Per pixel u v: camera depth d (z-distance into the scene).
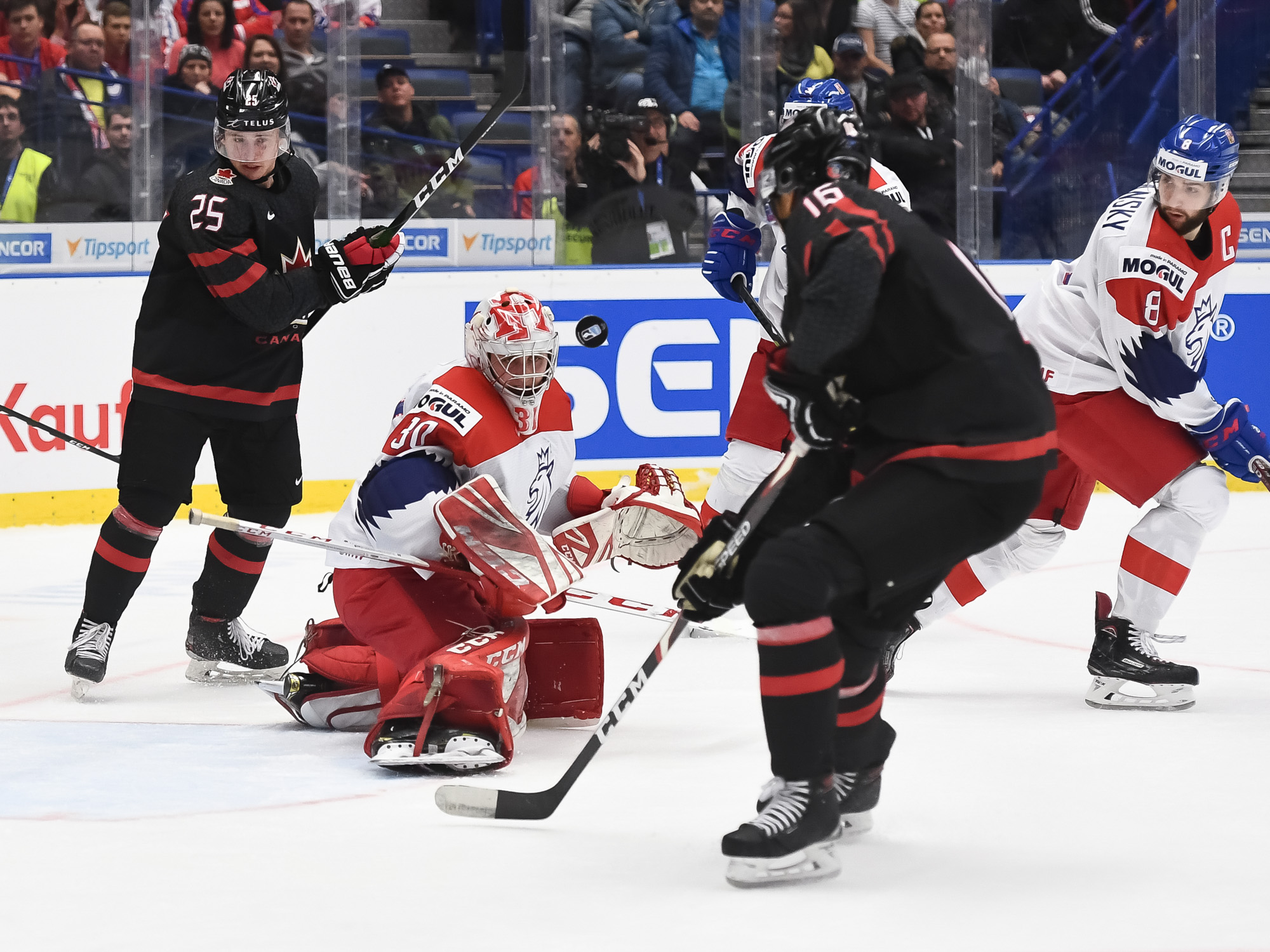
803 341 8.94
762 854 9.16
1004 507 9.20
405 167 29.30
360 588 12.98
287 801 11.33
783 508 10.24
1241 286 30.25
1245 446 14.54
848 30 30.36
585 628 13.66
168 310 15.24
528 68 29.33
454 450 12.80
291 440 15.99
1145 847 10.09
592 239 29.86
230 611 15.95
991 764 12.29
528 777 11.98
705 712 14.21
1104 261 14.38
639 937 8.38
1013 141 31.45
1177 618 18.86
